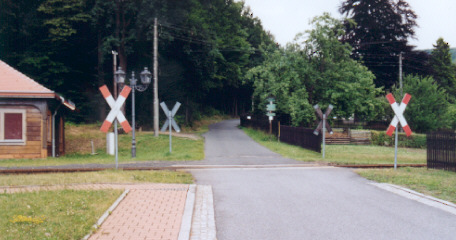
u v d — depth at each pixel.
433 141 16.06
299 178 12.84
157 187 10.54
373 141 36.72
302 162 18.16
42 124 21.30
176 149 25.75
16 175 12.88
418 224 7.33
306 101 30.98
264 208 8.59
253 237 6.56
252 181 12.20
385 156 25.69
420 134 35.53
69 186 10.49
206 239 6.41
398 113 15.16
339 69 32.28
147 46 38.81
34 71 38.88
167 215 7.64
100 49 36.41
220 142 30.94
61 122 26.52
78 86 42.38
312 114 31.56
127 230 6.66
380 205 8.89
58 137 25.80
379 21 49.22
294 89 32.47
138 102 42.62
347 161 19.17
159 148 27.34
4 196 8.95
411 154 28.72
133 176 12.52
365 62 48.94
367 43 48.00
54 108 23.30
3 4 34.72
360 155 25.22
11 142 21.09
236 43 57.28
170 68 41.41
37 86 21.22
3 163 17.75
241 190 10.66
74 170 14.49
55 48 38.69
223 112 79.94
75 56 41.69
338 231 6.89
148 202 8.73
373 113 33.72
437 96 37.91
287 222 7.47
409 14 49.47
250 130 43.56
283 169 15.15
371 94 33.16
